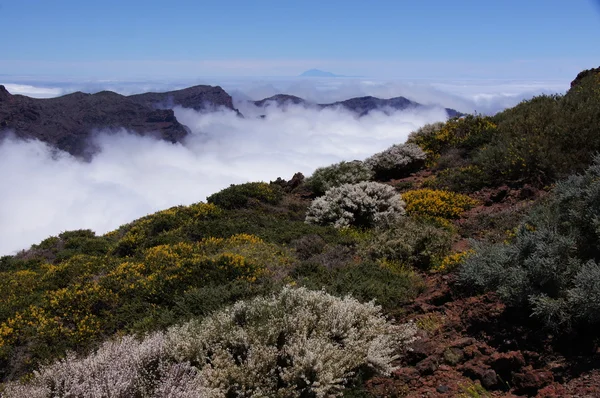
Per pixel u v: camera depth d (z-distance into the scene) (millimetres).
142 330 7316
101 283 9625
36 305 9461
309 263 8797
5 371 7426
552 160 11641
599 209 6086
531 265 5551
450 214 11086
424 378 4918
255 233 12516
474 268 6285
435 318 6059
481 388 4641
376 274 7875
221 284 8422
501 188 11648
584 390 4168
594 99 14344
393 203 12047
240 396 4566
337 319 5496
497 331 5316
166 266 10094
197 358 5102
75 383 4641
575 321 4934
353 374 4965
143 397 4621
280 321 5453
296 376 4652
